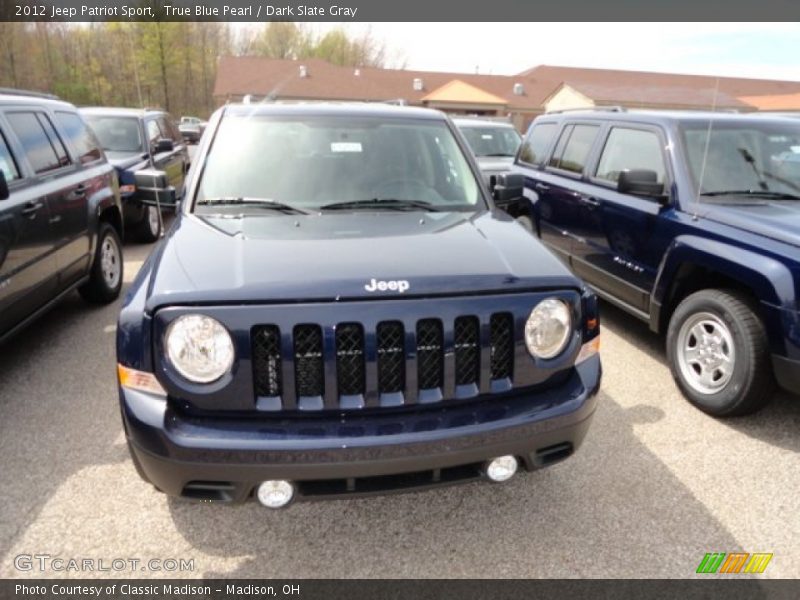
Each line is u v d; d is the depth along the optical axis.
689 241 3.96
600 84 47.75
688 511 2.85
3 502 2.85
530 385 2.35
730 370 3.59
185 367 2.12
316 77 44.91
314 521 2.77
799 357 3.22
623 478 3.10
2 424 3.55
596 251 5.11
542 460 2.36
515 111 46.47
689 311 3.88
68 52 41.78
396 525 2.76
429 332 2.22
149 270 2.52
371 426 2.16
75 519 2.74
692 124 4.55
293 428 2.13
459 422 2.20
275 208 3.15
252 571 2.47
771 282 3.33
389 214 3.14
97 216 5.31
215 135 3.50
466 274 2.30
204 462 2.08
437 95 42.59
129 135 8.94
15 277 3.86
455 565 2.52
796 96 34.91
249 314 2.11
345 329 2.16
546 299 2.33
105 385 4.08
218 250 2.51
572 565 2.52
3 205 3.79
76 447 3.31
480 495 2.96
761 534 2.71
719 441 3.46
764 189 4.21
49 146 4.81
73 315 5.49
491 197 3.55
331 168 3.38
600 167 5.27
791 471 3.18
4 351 4.66
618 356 4.70
